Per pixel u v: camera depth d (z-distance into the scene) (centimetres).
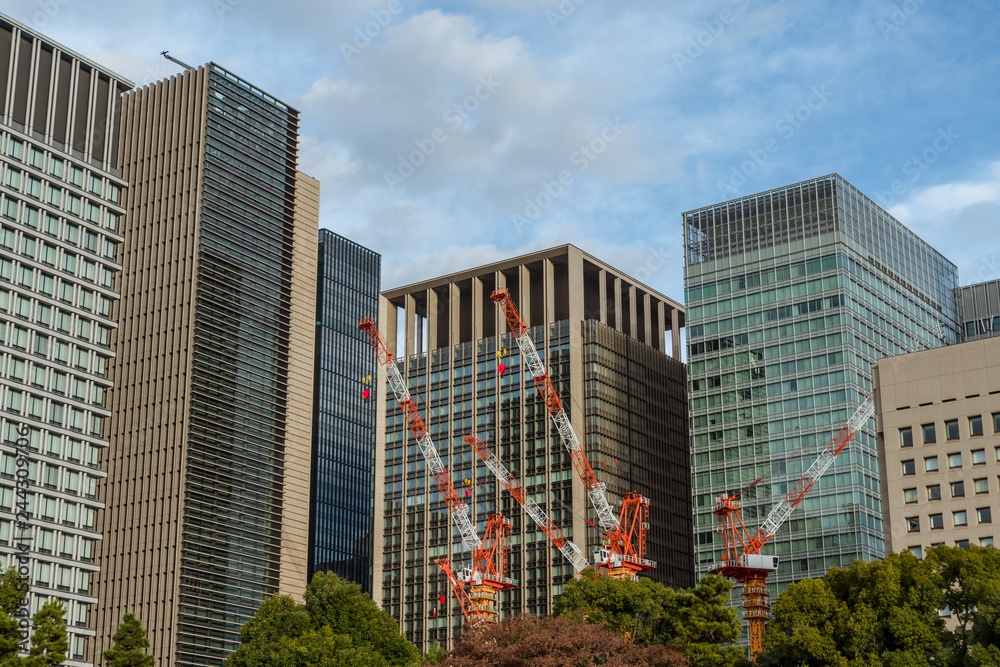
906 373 16038
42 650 13725
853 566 13038
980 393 15450
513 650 13050
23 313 19362
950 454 15450
